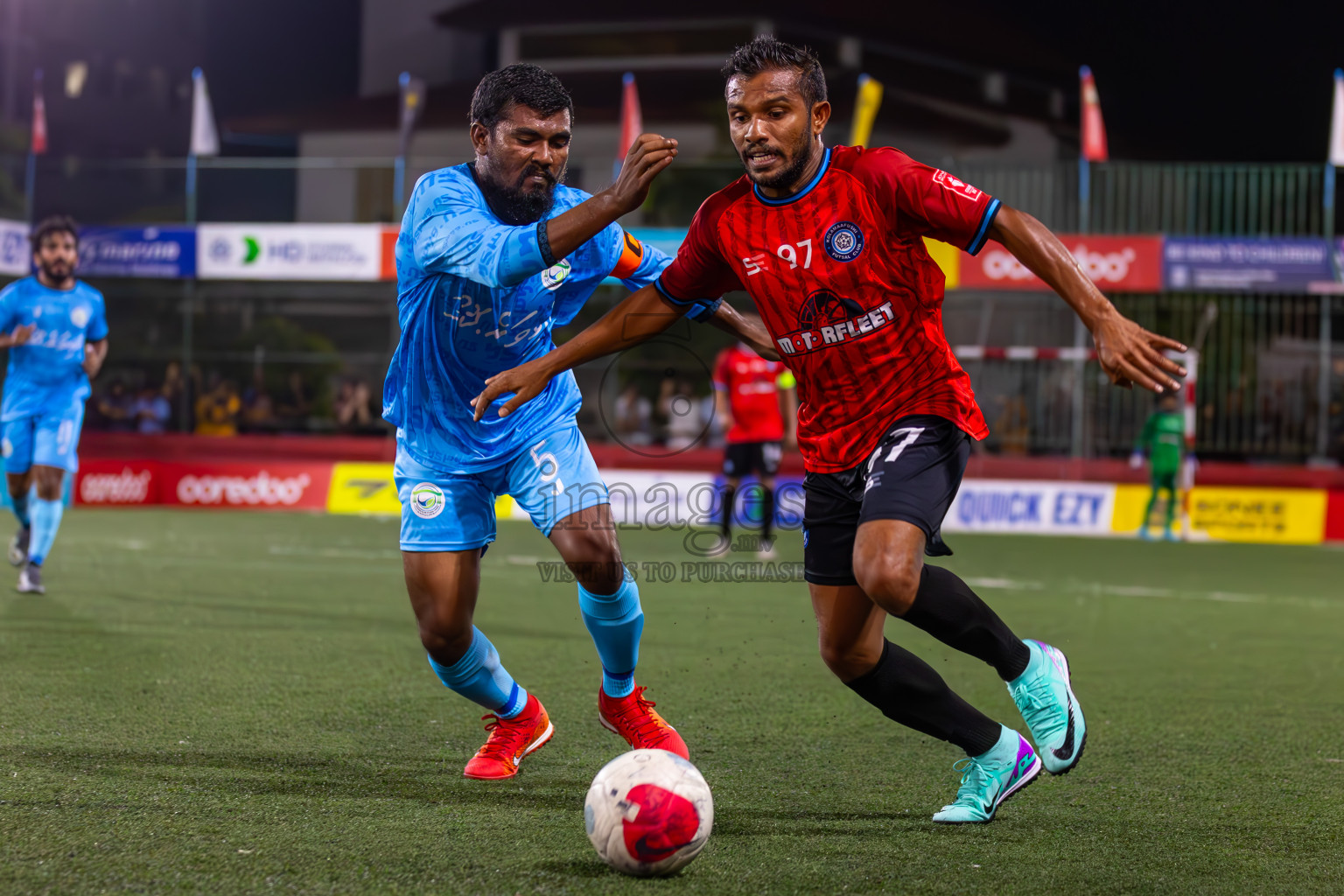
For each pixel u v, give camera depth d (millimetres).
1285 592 25562
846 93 68812
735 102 8180
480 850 7859
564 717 12180
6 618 17609
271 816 8516
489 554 29781
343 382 47000
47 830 8039
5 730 10906
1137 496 40250
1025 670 8625
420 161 50062
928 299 8523
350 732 11297
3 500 38594
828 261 8297
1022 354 41438
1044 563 30891
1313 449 40969
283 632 17219
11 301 20000
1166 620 20906
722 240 8602
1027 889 7289
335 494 42938
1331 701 13898
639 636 9875
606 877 7363
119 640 16000
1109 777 10227
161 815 8461
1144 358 7320
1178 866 7785
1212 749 11359
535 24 71812
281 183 56812
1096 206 41062
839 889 7234
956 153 70562
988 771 8750
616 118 69438
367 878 7238
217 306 50219
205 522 36688
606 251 9938
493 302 9156
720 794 9398
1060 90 71812
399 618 18922
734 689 13898
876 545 7906
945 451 8398
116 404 47188
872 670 8727
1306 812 9156
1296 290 38531
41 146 45312
